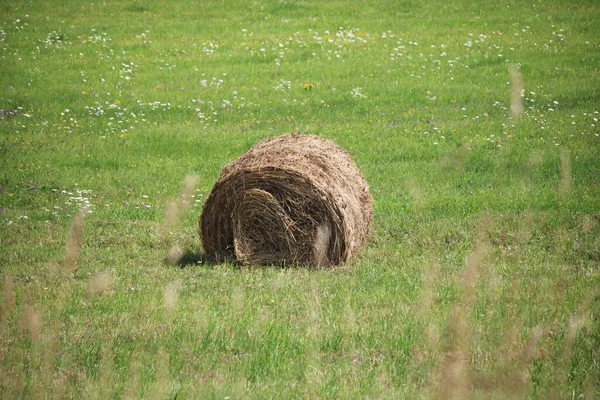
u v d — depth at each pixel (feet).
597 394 78.48
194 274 123.03
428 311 91.81
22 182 175.83
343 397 79.15
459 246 135.74
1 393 77.05
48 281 117.60
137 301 107.65
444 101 246.68
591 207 155.12
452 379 67.15
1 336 91.50
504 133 210.38
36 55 298.76
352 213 129.90
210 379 84.07
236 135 214.90
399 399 77.71
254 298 109.50
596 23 328.70
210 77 274.57
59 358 87.10
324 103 245.86
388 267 125.70
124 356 88.63
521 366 72.38
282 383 82.79
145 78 273.33
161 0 382.63
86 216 154.61
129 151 203.10
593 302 103.71
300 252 129.80
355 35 319.47
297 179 128.57
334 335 94.58
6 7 367.45
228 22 343.87
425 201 159.94
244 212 130.31
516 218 147.84
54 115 235.61
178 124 227.61
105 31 333.42
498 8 353.31
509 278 116.37
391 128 219.82
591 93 249.55
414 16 346.33
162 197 168.45
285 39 316.19
